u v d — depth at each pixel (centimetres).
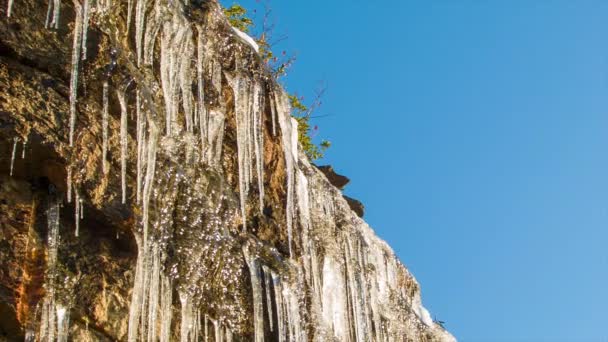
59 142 666
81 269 663
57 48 704
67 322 640
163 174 765
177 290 741
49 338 629
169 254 743
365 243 1254
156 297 712
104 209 689
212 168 848
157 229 738
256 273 842
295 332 876
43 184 664
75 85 699
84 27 724
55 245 653
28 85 670
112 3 779
